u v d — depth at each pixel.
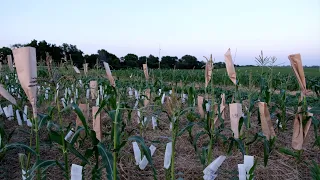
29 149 2.11
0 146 2.49
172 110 2.30
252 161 2.29
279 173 3.06
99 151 2.12
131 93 7.14
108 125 4.74
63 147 2.16
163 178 2.97
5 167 3.19
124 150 3.51
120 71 17.12
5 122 4.98
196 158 3.48
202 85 10.29
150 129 4.60
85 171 2.98
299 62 3.12
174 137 2.34
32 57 2.03
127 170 3.08
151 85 7.17
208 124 2.93
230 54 3.15
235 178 2.61
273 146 3.66
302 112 3.19
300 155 3.31
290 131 4.52
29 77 2.02
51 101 6.29
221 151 3.68
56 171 3.08
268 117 3.16
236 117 2.98
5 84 6.72
